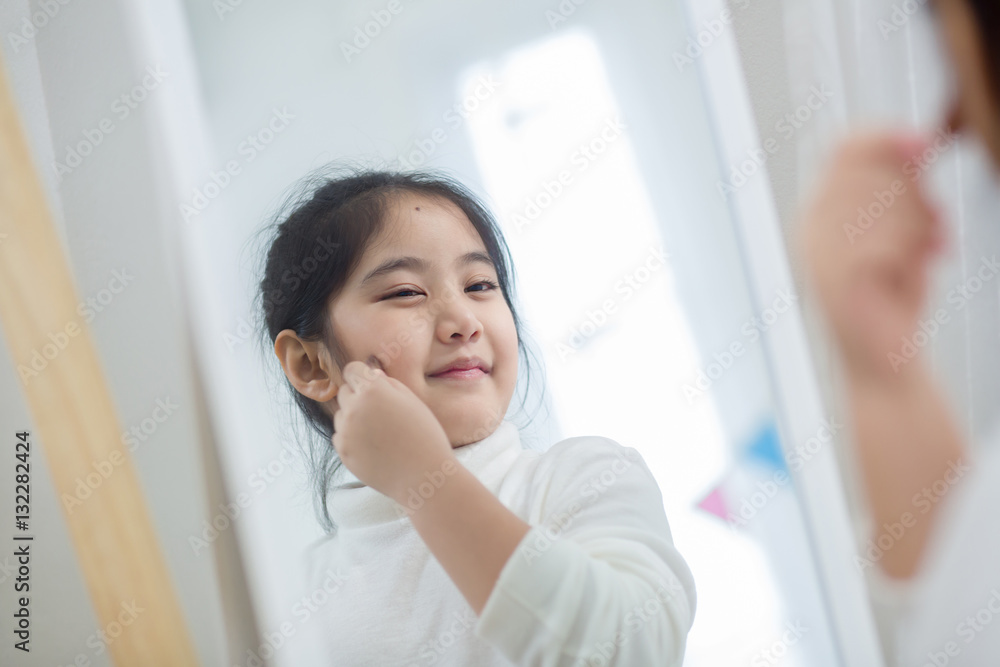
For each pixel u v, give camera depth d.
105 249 0.98
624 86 1.02
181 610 0.93
